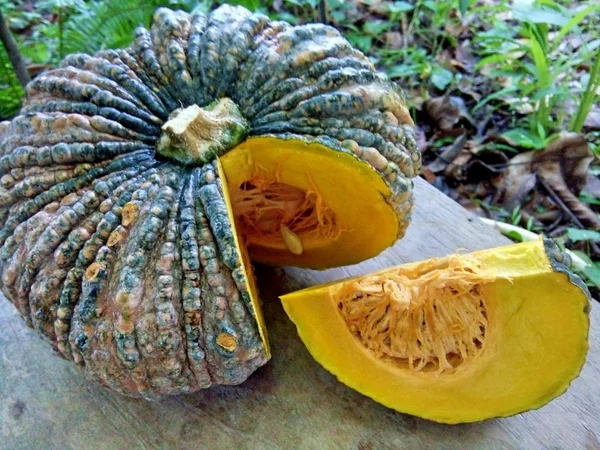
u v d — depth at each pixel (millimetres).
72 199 248
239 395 297
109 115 259
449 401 274
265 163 267
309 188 276
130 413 292
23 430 287
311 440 281
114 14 461
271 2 628
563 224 473
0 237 261
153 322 236
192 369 251
